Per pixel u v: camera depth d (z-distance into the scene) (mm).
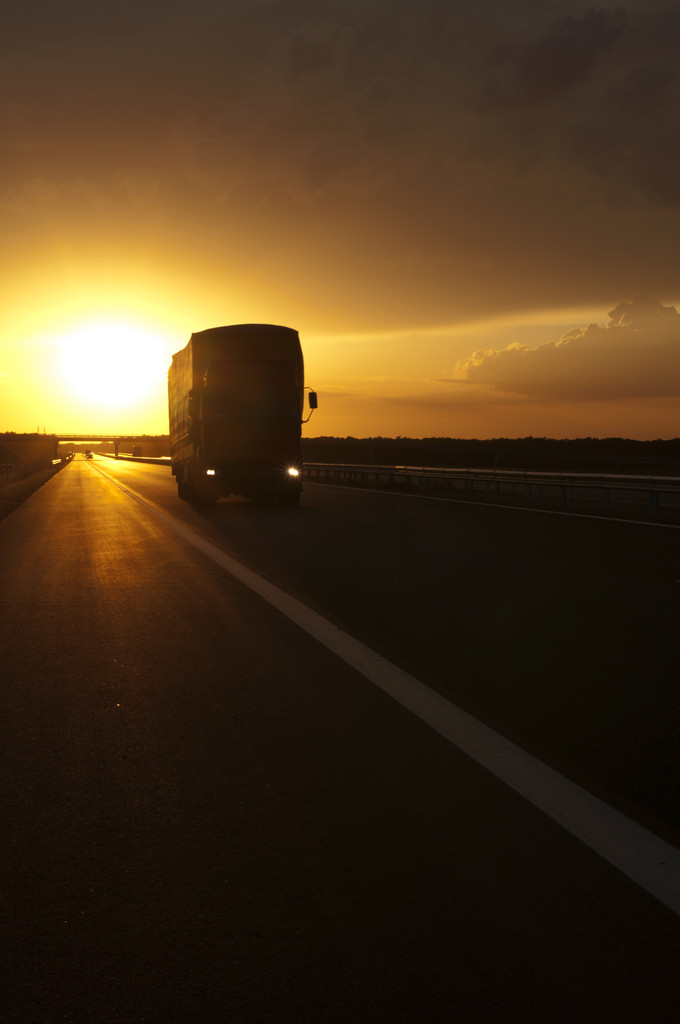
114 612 9453
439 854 3574
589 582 11445
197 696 6070
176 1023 2520
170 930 3014
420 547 15695
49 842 3750
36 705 5883
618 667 6902
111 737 5195
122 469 93875
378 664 6973
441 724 5375
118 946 2918
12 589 11219
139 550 15680
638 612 9305
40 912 3150
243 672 6742
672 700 5938
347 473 48000
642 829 3807
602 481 24375
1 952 2891
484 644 7781
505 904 3156
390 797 4207
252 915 3107
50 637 8164
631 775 4539
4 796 4289
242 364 26734
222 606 9742
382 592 10703
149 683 6438
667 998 2600
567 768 4602
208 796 4254
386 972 2748
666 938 2914
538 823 3873
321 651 7453
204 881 3371
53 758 4840
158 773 4582
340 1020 2525
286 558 14227
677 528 19078
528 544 16047
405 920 3055
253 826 3887
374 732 5234
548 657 7270
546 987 2660
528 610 9461
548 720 5520
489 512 24375
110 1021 2529
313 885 3324
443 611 9414
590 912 3090
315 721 5465
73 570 13078
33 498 34812
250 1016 2549
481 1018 2525
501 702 5945
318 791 4297
